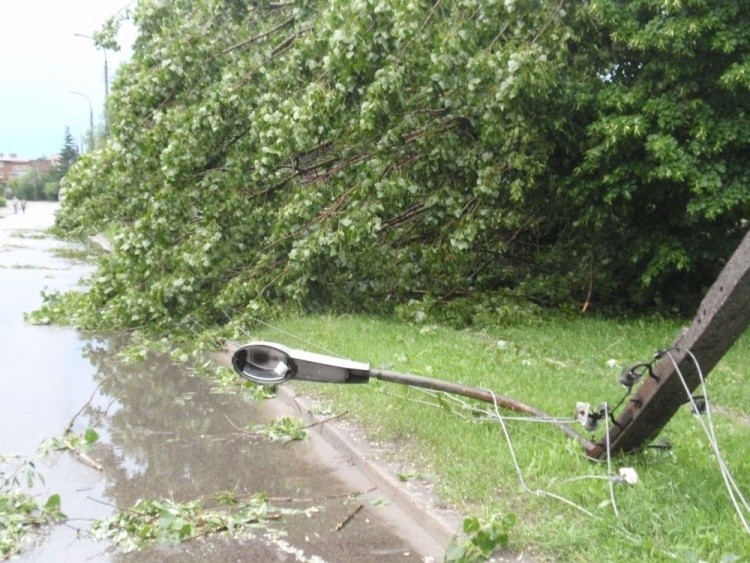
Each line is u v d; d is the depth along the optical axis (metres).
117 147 12.59
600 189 11.78
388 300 12.74
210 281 12.36
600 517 4.45
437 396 6.64
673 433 6.25
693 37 10.34
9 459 6.54
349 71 10.61
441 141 11.39
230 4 12.85
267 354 5.54
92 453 6.70
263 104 11.91
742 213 11.44
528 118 11.08
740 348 10.52
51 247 32.59
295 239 11.63
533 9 10.77
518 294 13.52
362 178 11.30
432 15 10.60
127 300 12.13
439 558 4.62
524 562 4.19
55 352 11.34
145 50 12.87
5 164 162.00
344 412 7.29
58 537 4.97
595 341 10.73
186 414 8.03
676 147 10.70
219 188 12.02
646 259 12.91
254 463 6.44
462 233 11.46
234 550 4.76
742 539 4.05
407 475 5.62
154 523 5.10
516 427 6.27
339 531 5.04
